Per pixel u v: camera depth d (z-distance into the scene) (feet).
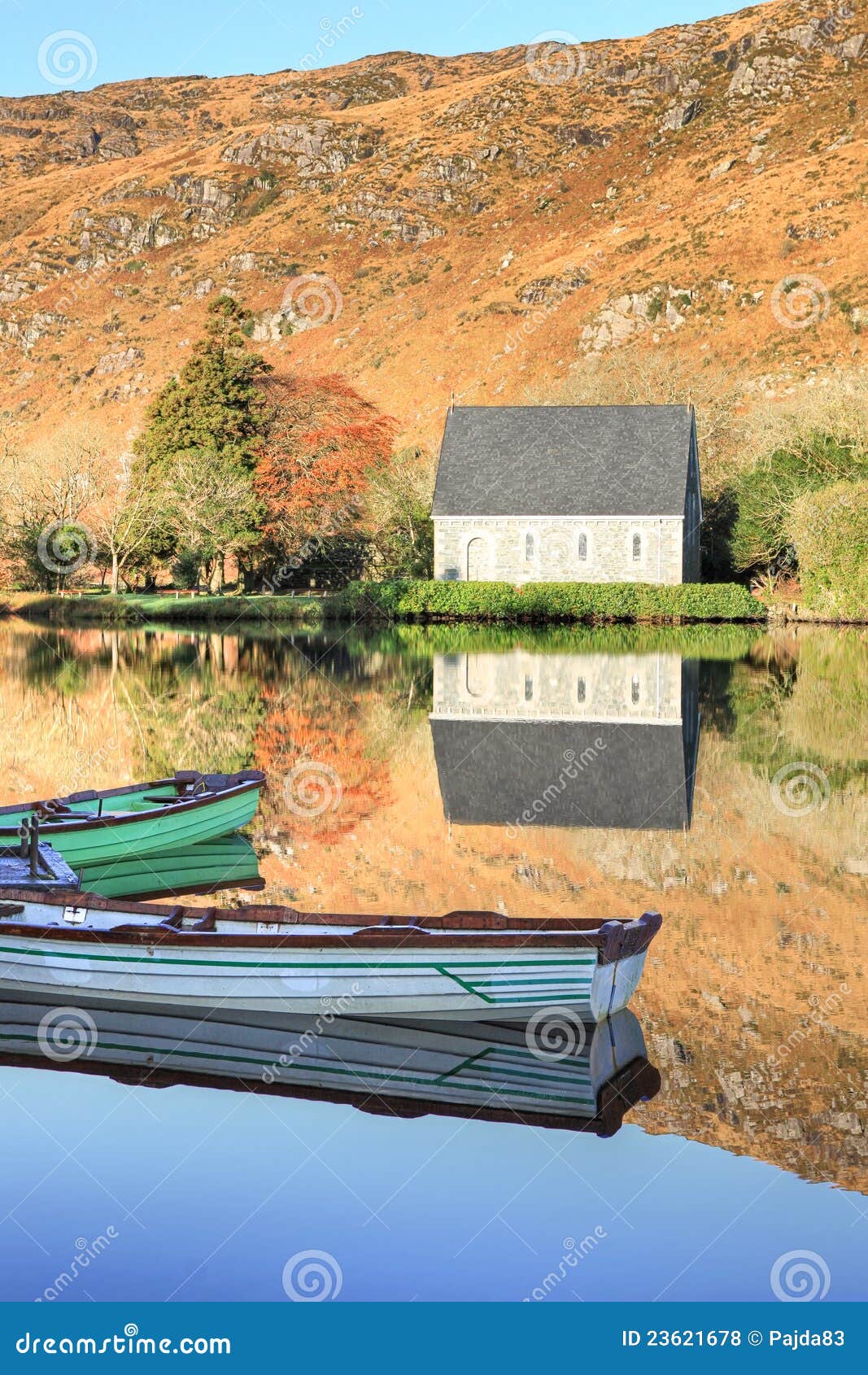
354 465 241.55
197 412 241.76
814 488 200.95
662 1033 35.76
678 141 531.91
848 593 192.34
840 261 402.72
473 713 101.50
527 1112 31.35
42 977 40.04
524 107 590.14
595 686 118.62
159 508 225.35
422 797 68.74
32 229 631.56
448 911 46.32
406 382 454.40
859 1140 29.73
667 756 79.87
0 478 228.02
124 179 645.10
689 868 52.49
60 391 513.45
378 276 531.09
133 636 182.50
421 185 568.82
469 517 224.74
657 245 451.94
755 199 448.24
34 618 219.41
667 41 600.80
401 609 211.82
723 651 153.28
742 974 40.06
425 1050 35.50
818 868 52.21
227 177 620.90
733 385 345.72
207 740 88.53
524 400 341.00
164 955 38.78
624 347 412.77
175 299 555.69
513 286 479.00
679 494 218.59
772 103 526.16
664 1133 30.35
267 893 49.73
